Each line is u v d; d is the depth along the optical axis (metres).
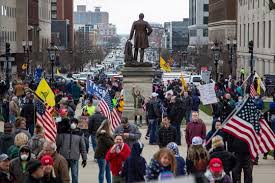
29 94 36.59
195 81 85.62
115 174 20.66
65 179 18.66
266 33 115.06
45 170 15.70
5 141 23.19
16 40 141.50
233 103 36.56
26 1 144.12
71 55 162.88
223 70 132.75
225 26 163.50
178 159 17.97
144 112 47.34
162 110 42.72
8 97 45.66
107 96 34.81
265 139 21.98
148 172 16.20
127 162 19.06
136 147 19.05
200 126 27.70
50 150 18.66
